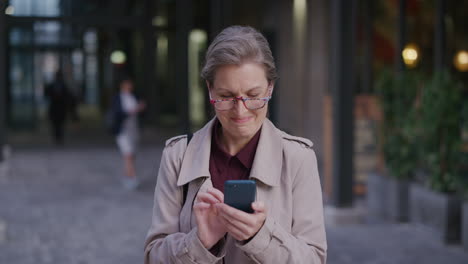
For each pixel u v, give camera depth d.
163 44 22.25
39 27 20.94
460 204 6.13
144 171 11.30
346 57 6.81
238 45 1.68
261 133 1.91
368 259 5.62
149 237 1.93
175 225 1.92
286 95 13.56
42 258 5.75
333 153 7.00
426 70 9.10
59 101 15.88
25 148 14.94
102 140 16.92
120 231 6.84
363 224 6.98
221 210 1.63
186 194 1.92
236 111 1.71
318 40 12.08
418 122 6.74
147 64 19.77
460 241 6.14
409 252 5.85
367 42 10.85
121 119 9.49
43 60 21.61
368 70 10.87
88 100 31.06
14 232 6.75
